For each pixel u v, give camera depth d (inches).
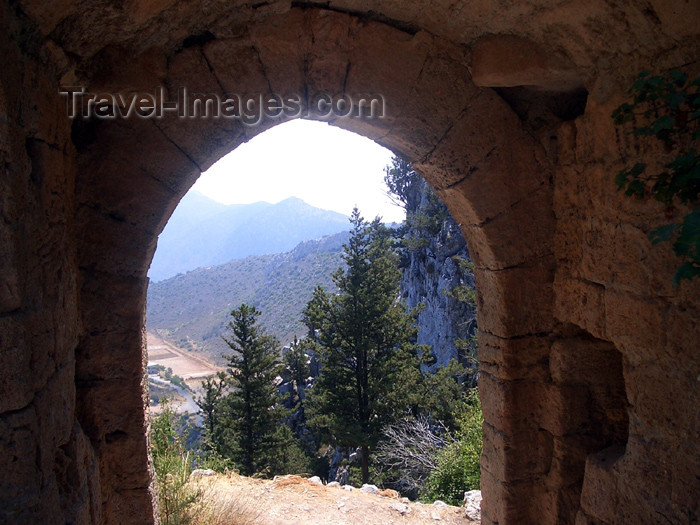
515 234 115.0
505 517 117.3
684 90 78.0
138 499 99.2
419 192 1050.1
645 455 87.8
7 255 55.2
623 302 92.7
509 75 101.0
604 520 98.3
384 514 190.9
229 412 828.6
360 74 103.8
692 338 78.5
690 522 78.9
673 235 80.9
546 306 117.2
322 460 935.0
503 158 113.3
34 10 62.8
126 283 97.0
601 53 91.7
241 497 190.5
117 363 96.7
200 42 97.6
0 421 54.3
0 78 54.2
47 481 63.4
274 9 97.1
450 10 96.6
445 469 249.1
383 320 714.2
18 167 58.5
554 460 115.6
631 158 90.0
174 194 100.0
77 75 84.7
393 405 687.1
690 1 70.5
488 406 123.0
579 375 114.2
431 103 108.1
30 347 60.2
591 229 102.0
